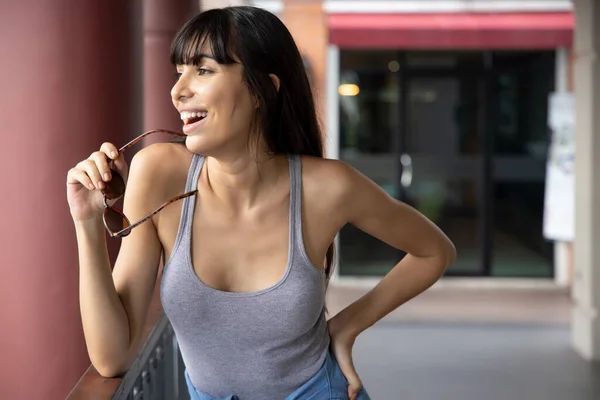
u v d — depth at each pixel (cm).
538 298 934
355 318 212
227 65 172
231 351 185
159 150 187
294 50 184
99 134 331
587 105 666
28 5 321
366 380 590
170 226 185
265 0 963
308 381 192
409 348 690
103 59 331
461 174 1036
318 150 197
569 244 1002
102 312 182
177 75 182
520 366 636
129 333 189
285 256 184
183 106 174
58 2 323
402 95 1025
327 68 1002
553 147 927
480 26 954
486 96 1025
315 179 188
